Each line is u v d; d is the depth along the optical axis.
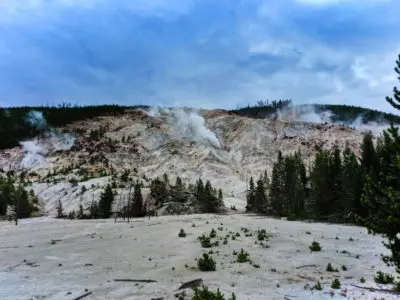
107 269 20.39
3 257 26.80
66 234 47.25
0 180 139.62
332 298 12.53
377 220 12.65
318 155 68.12
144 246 30.78
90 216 103.00
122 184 139.88
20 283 17.11
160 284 15.95
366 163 55.66
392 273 17.06
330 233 36.31
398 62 12.31
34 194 131.12
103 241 36.31
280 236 33.59
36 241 38.84
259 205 97.50
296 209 71.06
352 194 52.09
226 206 127.06
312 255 22.94
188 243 31.12
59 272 19.98
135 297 13.73
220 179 174.38
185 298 13.27
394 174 12.69
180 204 112.75
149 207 111.19
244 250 25.59
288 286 14.85
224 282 15.92
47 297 14.22
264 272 18.08
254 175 184.12
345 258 21.62
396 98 12.41
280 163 101.69
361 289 13.80
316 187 65.25
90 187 133.62
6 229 60.41
